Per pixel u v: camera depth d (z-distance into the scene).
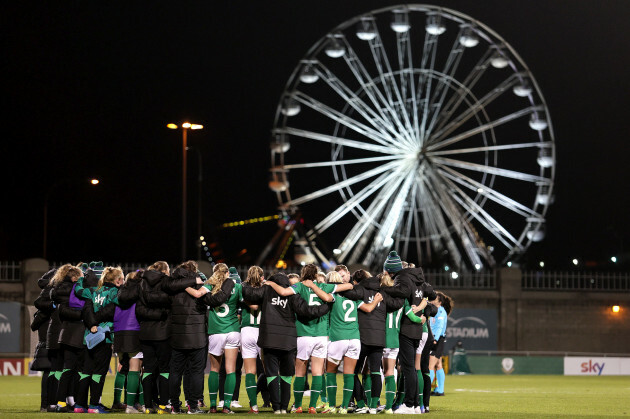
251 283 14.03
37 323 14.98
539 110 47.22
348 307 14.14
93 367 14.32
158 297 13.77
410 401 14.51
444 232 46.38
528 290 42.03
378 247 45.72
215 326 14.38
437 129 46.75
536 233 46.81
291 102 46.91
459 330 40.94
